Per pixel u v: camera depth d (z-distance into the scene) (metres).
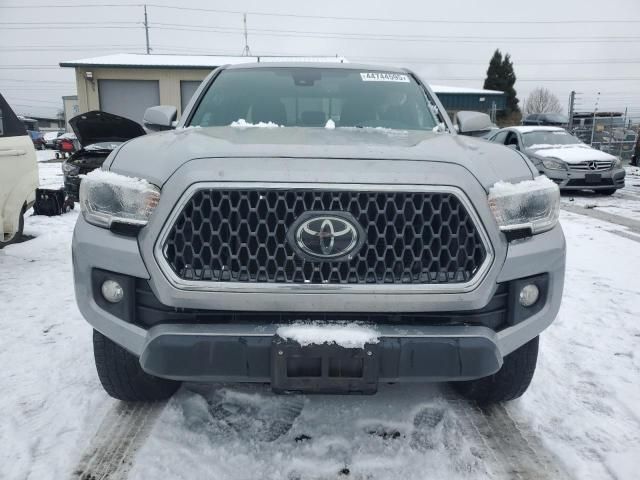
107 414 2.32
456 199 1.76
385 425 2.23
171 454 2.03
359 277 1.75
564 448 2.12
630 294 4.20
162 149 2.00
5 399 2.44
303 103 2.99
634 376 2.77
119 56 24.83
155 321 1.85
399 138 2.23
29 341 3.12
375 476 1.92
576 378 2.74
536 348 2.25
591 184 10.60
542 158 10.93
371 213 1.75
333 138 2.13
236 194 1.73
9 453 2.04
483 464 2.01
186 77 22.16
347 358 1.73
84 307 1.93
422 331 1.77
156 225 1.75
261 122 2.85
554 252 1.97
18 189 4.70
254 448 2.07
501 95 28.28
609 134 20.95
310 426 2.21
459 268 1.79
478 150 2.09
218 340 1.74
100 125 7.60
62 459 2.01
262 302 1.74
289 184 1.71
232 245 1.75
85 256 1.89
